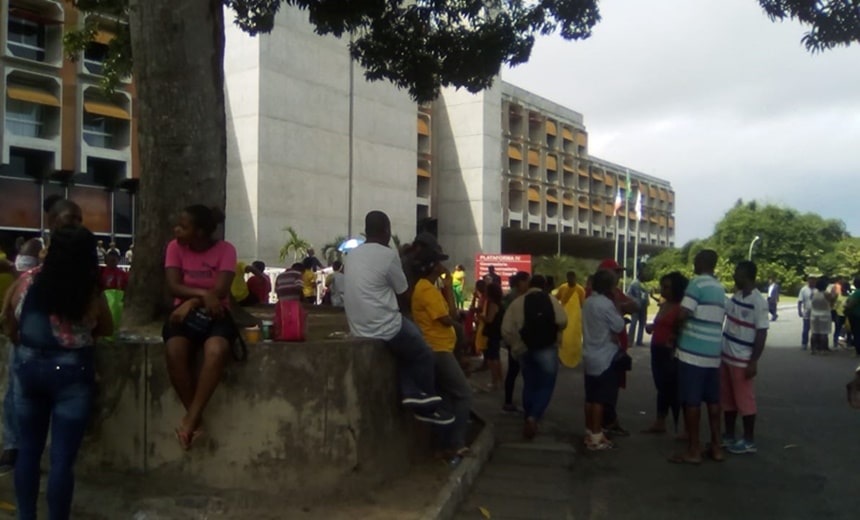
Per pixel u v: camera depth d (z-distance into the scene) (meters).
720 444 8.19
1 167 26.64
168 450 5.59
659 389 9.24
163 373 5.60
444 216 51.94
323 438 5.60
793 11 10.08
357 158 41.69
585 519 6.19
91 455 5.75
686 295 7.86
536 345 8.59
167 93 6.52
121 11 12.32
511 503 6.54
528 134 58.91
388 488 6.11
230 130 36.25
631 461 7.98
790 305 52.25
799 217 75.81
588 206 66.75
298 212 37.62
